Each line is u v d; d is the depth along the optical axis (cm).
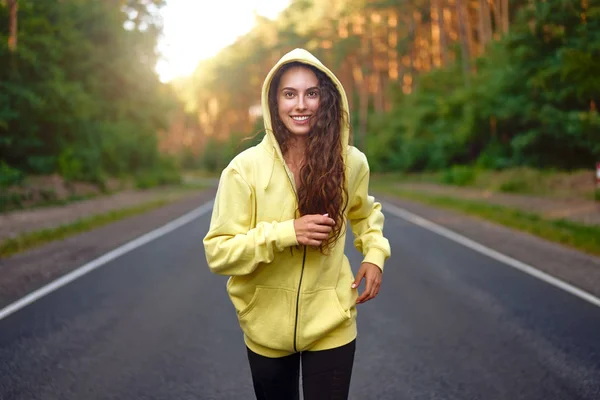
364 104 6194
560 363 462
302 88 212
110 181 3300
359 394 402
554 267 887
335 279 222
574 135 2348
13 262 918
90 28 3011
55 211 1825
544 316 604
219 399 393
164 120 3734
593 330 552
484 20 3728
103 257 978
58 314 609
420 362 464
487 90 3042
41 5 2436
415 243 1162
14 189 2022
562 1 1842
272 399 233
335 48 5906
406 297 693
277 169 213
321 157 208
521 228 1377
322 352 223
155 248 1091
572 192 2172
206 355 481
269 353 225
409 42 5378
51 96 2295
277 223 205
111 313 614
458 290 730
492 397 396
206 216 1805
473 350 494
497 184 2695
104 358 473
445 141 3625
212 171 9138
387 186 3906
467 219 1661
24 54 2147
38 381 423
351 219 241
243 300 223
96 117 3119
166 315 607
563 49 1730
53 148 2572
